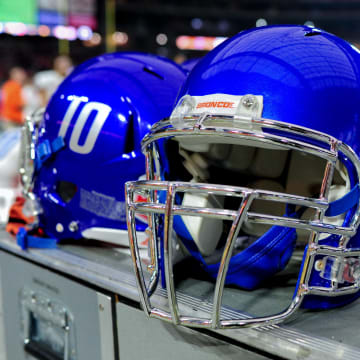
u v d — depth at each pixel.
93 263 0.76
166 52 11.34
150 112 0.80
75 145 0.82
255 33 0.63
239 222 0.48
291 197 0.50
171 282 0.50
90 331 0.73
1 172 1.40
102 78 0.83
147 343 0.63
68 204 0.85
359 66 0.59
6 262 0.93
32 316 0.89
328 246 0.53
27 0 5.96
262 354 0.51
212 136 0.54
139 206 0.54
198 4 10.91
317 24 10.25
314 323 0.54
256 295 0.62
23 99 3.56
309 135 0.52
